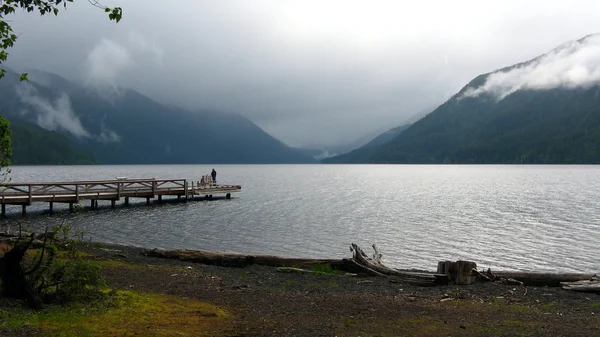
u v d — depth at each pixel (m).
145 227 31.95
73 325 7.89
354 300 11.43
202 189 52.25
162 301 10.36
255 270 16.16
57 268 9.85
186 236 28.72
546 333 8.63
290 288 13.09
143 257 17.97
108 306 9.38
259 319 9.31
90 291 10.01
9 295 8.67
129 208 43.06
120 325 8.15
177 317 9.04
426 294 12.41
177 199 50.03
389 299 11.63
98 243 23.33
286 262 16.89
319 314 9.88
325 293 12.42
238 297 11.47
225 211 42.00
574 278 13.62
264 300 11.23
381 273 15.30
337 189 75.31
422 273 14.80
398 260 22.64
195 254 17.62
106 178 98.69
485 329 8.81
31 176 107.31
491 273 14.30
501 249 25.25
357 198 57.84
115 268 14.60
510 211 42.97
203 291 11.97
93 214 38.38
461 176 126.31
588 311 10.56
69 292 9.62
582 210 43.34
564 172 143.62
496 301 11.48
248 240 27.69
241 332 8.26
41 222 32.78
